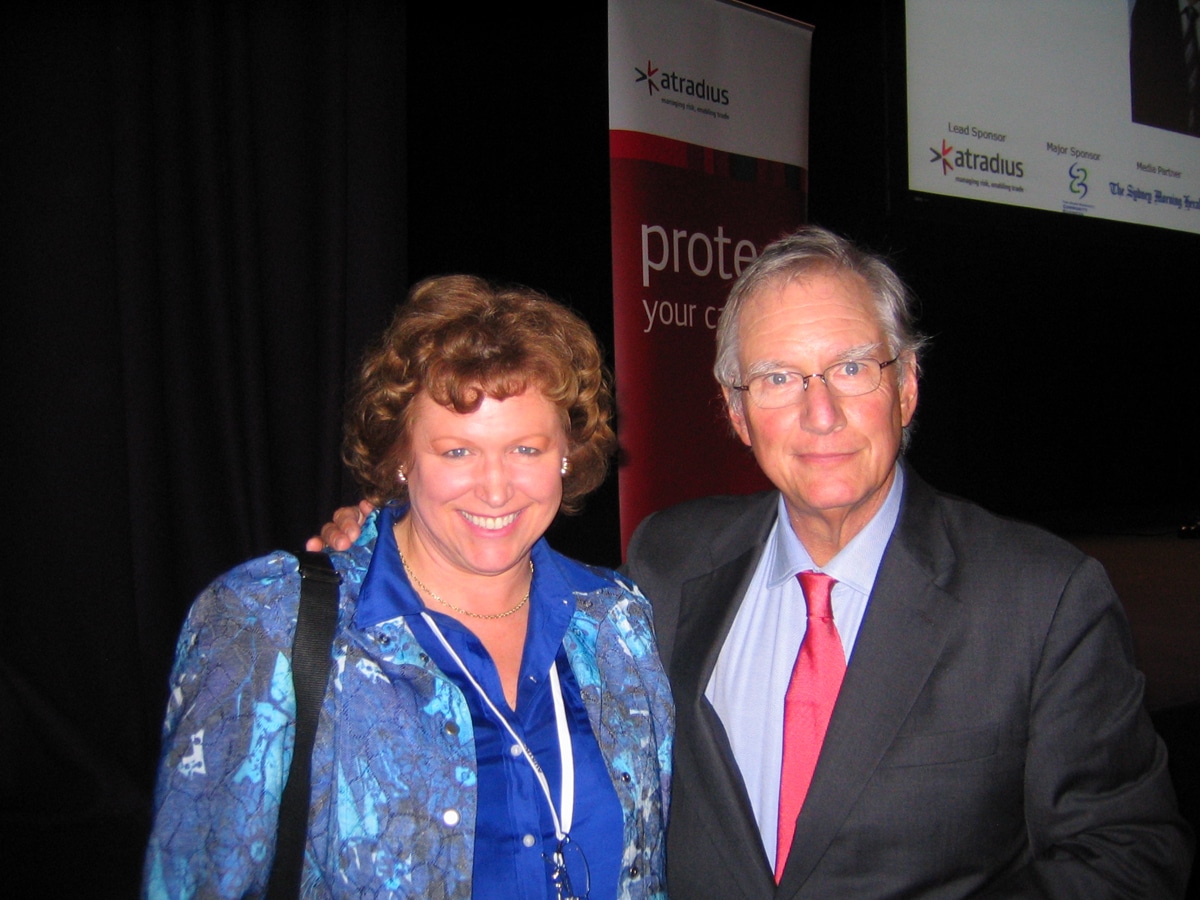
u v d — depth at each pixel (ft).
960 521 4.40
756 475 11.81
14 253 8.36
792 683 4.21
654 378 10.91
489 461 3.52
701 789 4.26
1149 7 15.24
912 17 12.66
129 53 8.66
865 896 3.77
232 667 3.21
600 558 11.62
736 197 11.60
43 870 8.01
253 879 3.11
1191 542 25.66
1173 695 12.13
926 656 3.94
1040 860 3.73
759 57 11.76
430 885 3.20
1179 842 3.64
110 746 8.95
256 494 9.36
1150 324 28.22
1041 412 26.37
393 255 10.05
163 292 9.05
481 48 10.32
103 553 8.81
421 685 3.46
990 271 23.25
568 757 3.67
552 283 10.88
